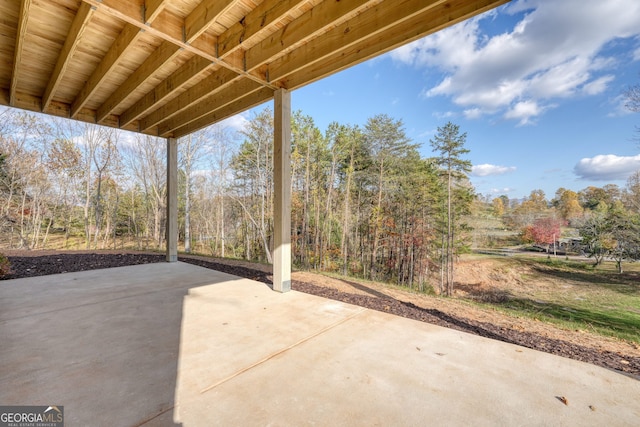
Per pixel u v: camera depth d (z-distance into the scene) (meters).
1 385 1.57
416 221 17.30
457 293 16.86
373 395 1.52
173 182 6.25
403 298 3.77
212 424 1.28
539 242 21.28
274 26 2.74
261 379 1.67
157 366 1.82
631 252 15.03
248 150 17.45
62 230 17.20
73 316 2.77
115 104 4.30
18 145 13.72
